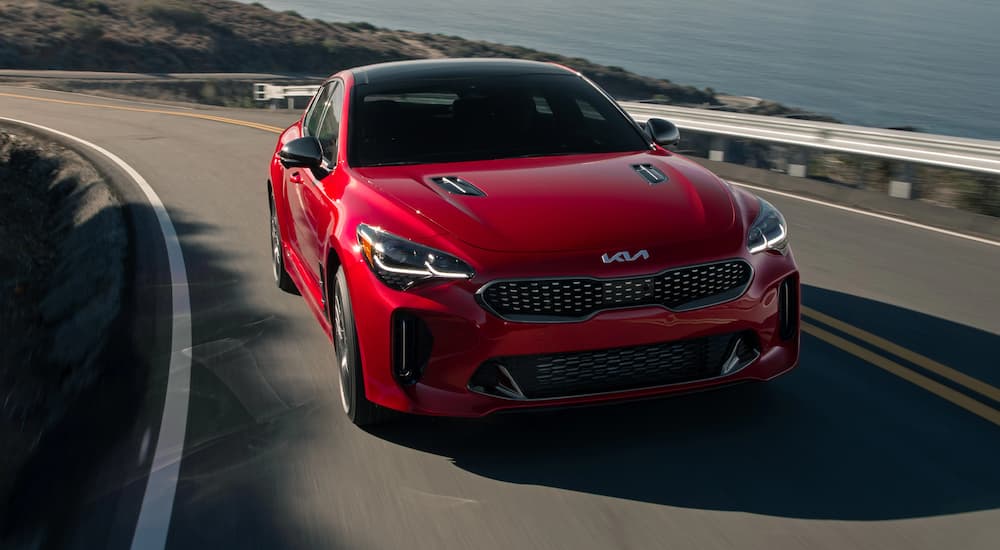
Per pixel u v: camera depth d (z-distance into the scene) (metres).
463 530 3.22
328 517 3.34
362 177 4.40
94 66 55.16
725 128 11.87
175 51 60.12
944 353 4.87
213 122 19.28
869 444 3.76
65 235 10.84
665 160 4.55
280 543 3.18
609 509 3.32
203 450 3.96
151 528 3.31
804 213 9.09
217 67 60.91
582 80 5.34
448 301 3.59
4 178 14.97
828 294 6.12
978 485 3.39
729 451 3.73
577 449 3.80
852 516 3.20
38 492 3.75
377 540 3.17
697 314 3.62
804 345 5.03
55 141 16.86
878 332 5.25
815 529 3.12
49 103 25.17
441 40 81.44
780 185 10.77
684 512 3.27
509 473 3.63
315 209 4.82
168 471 3.77
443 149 4.66
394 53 71.31
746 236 3.82
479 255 3.61
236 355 5.19
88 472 3.84
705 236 3.72
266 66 63.66
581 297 3.55
